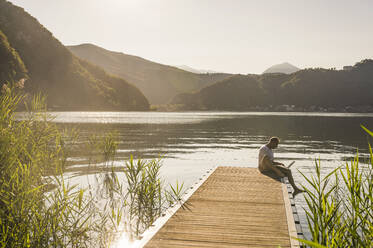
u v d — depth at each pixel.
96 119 55.34
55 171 5.93
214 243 4.01
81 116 69.12
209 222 4.83
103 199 7.07
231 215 5.19
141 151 16.77
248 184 7.75
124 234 5.10
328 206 2.90
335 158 15.05
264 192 6.88
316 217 2.68
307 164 13.31
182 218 5.02
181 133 30.48
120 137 24.53
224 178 8.57
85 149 16.06
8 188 4.04
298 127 42.22
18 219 3.85
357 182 2.84
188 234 4.31
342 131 35.28
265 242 4.04
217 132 32.62
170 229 4.51
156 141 22.41
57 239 4.22
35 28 136.88
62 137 8.95
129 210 6.38
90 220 5.55
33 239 3.85
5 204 4.00
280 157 15.45
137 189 7.06
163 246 3.89
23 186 4.18
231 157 15.56
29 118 5.42
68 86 127.19
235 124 48.66
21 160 4.85
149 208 6.56
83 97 128.88
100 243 4.68
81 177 9.60
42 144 5.53
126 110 150.88
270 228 4.56
